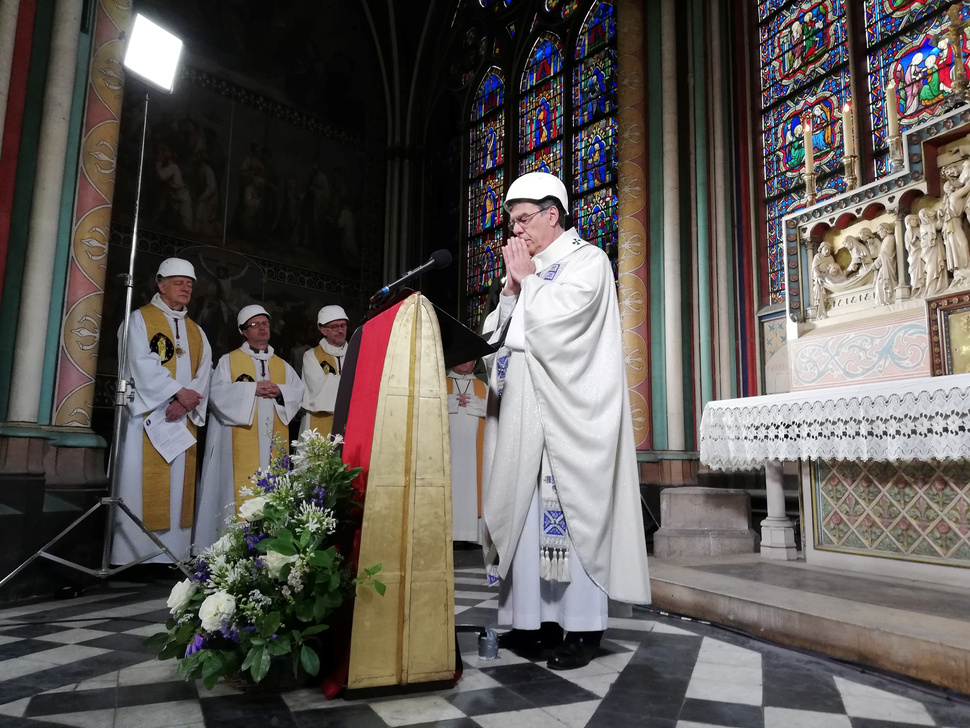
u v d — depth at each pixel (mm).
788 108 6758
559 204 3012
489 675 2400
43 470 4383
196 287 9047
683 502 5836
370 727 1876
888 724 1936
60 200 4777
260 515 2320
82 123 5137
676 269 6664
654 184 6980
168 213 8914
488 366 3047
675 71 7113
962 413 3096
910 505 3721
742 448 4316
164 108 9047
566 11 9734
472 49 11336
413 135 11664
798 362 4535
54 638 3088
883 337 4012
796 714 2016
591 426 2598
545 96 9898
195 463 5500
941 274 3768
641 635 3061
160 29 4438
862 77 6133
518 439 2699
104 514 4859
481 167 10766
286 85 10469
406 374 2289
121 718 1952
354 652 2104
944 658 2238
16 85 4598
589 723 1929
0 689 2254
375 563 2160
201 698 2139
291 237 10203
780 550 4625
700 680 2359
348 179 11062
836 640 2635
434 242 11383
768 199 6809
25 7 4707
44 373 4750
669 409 6457
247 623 2139
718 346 6637
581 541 2518
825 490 4262
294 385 6570
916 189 3881
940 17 5594
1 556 4082
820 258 4500
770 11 7121
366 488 2201
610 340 2756
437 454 2281
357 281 10914
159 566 5293
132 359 5188
